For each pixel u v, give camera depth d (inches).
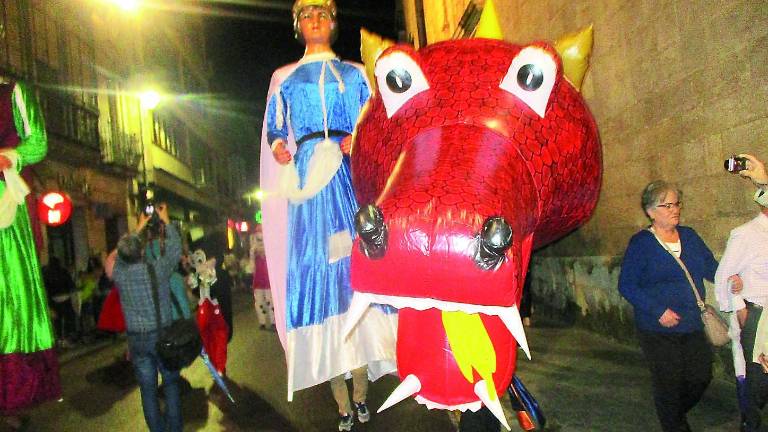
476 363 104.3
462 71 117.0
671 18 226.5
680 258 147.5
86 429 235.9
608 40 275.4
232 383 287.0
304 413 227.5
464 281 84.6
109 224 813.9
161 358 179.5
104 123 799.1
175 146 1208.8
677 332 143.7
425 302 90.0
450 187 89.3
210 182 1578.5
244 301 805.2
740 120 194.2
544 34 343.0
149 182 966.4
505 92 113.6
